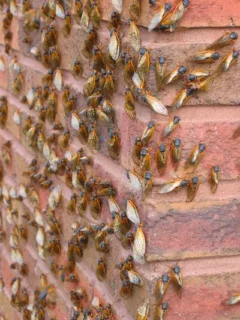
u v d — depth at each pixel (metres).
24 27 0.97
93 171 0.80
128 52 0.68
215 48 0.65
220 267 0.69
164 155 0.65
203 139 0.66
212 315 0.69
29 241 1.05
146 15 0.64
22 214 1.07
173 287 0.68
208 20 0.64
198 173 0.67
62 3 0.83
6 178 1.14
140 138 0.66
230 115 0.66
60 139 0.88
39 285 1.01
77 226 0.85
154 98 0.64
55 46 0.87
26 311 1.04
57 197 0.90
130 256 0.71
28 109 1.01
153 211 0.67
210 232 0.68
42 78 0.93
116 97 0.73
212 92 0.65
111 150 0.73
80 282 0.86
